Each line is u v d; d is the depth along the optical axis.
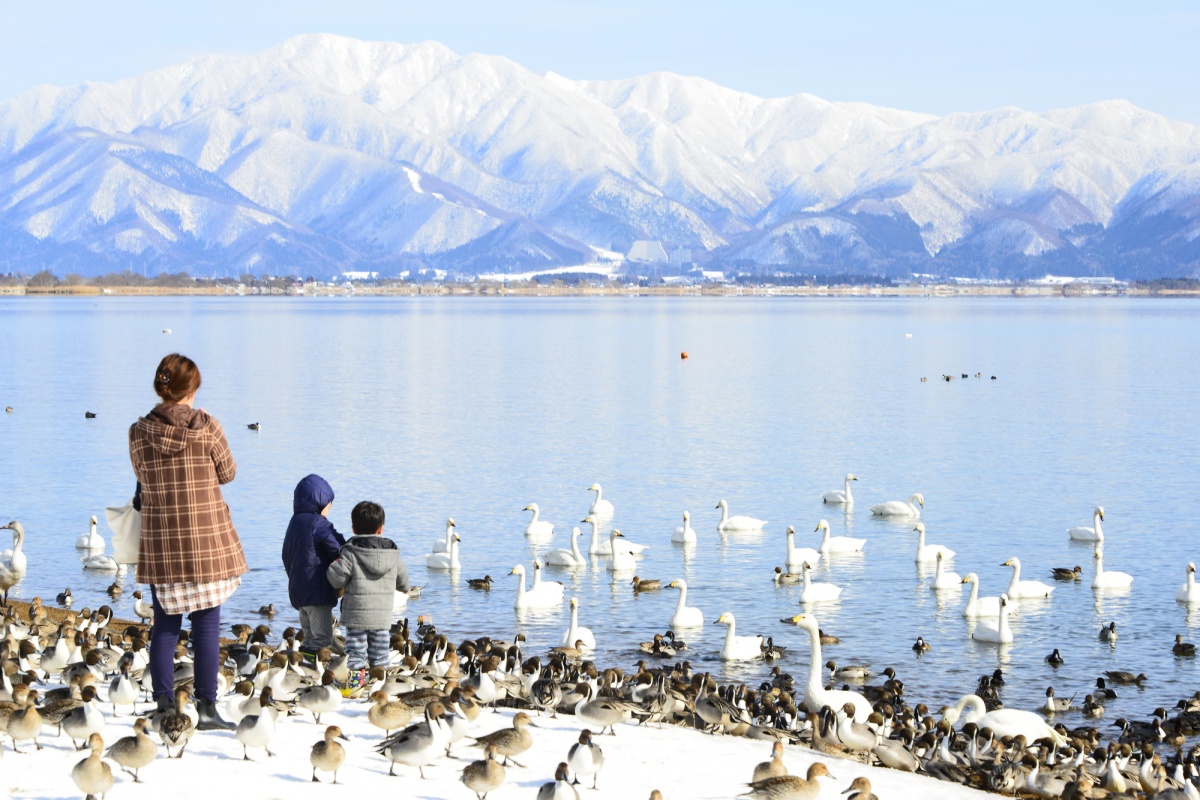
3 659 26.80
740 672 40.47
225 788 18.67
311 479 26.75
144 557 19.42
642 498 74.50
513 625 46.56
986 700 37.38
